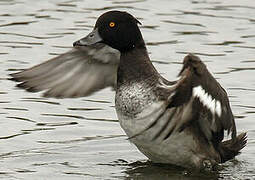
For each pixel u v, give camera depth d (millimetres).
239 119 13828
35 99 14773
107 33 11766
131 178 11617
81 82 12156
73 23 18078
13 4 19281
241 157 12578
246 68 15945
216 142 11672
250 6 19141
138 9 18984
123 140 13133
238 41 17219
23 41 17219
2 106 14398
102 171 11906
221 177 11719
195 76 10203
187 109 10195
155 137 10648
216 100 10453
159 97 11242
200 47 16969
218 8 19062
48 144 12945
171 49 16859
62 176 11641
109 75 12305
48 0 19562
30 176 11586
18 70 15688
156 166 12094
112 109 14406
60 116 14062
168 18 18453
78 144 12961
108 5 19203
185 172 11852
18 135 13242
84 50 12008
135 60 11703
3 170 11828
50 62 11969
